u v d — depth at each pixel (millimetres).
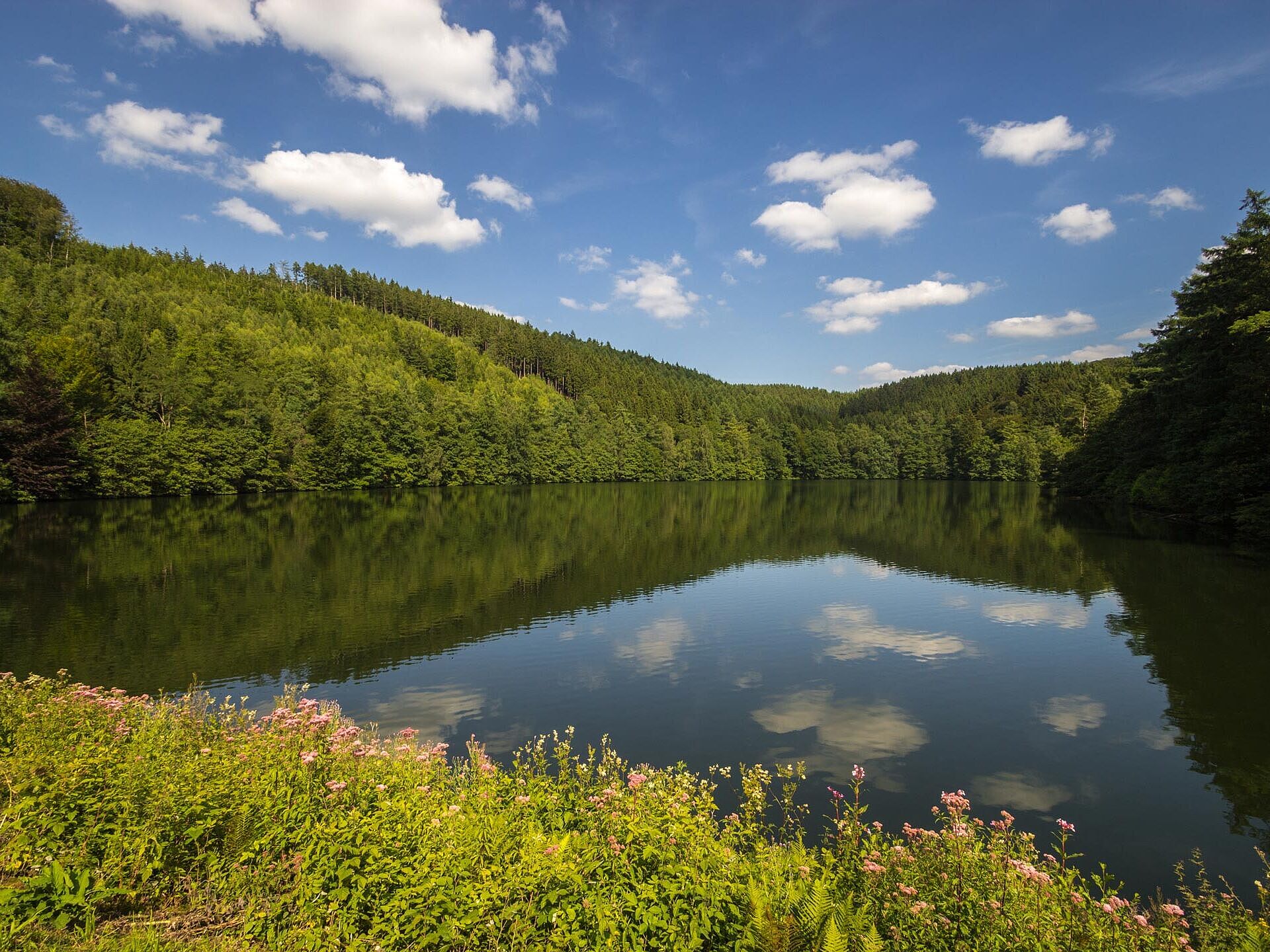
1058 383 139625
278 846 5457
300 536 40719
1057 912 5184
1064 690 15844
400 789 6672
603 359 178125
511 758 12039
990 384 174750
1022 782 11391
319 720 7555
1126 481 53938
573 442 113062
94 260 123125
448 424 92938
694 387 189750
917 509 68938
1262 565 29234
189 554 33156
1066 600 25172
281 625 20812
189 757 7078
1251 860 9156
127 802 5605
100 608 22125
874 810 10375
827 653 19031
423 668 17312
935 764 12070
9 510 47812
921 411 160125
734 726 13797
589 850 5273
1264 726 13617
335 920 4711
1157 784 11328
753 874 5266
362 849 5062
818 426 161875
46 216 121438
